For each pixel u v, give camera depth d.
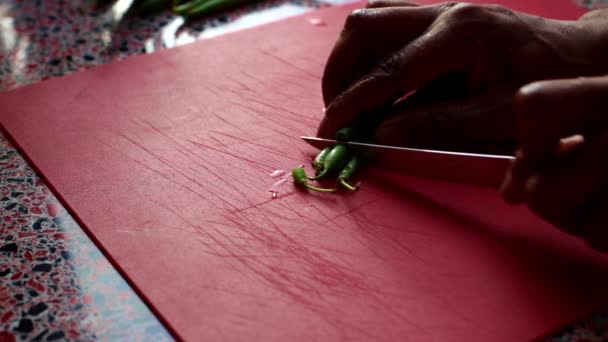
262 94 1.75
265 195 1.39
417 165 1.42
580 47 1.35
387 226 1.31
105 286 1.17
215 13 2.23
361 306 1.12
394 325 1.09
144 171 1.45
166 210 1.34
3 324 1.08
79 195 1.37
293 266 1.20
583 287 1.17
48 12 2.22
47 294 1.15
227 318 1.10
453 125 1.38
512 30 1.34
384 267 1.20
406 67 1.39
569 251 1.25
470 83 1.39
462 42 1.34
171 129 1.60
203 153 1.52
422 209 1.35
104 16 2.20
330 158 1.44
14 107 1.69
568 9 2.16
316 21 2.15
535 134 1.06
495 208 1.36
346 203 1.37
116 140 1.56
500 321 1.10
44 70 1.89
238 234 1.28
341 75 1.52
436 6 1.46
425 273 1.19
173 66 1.88
